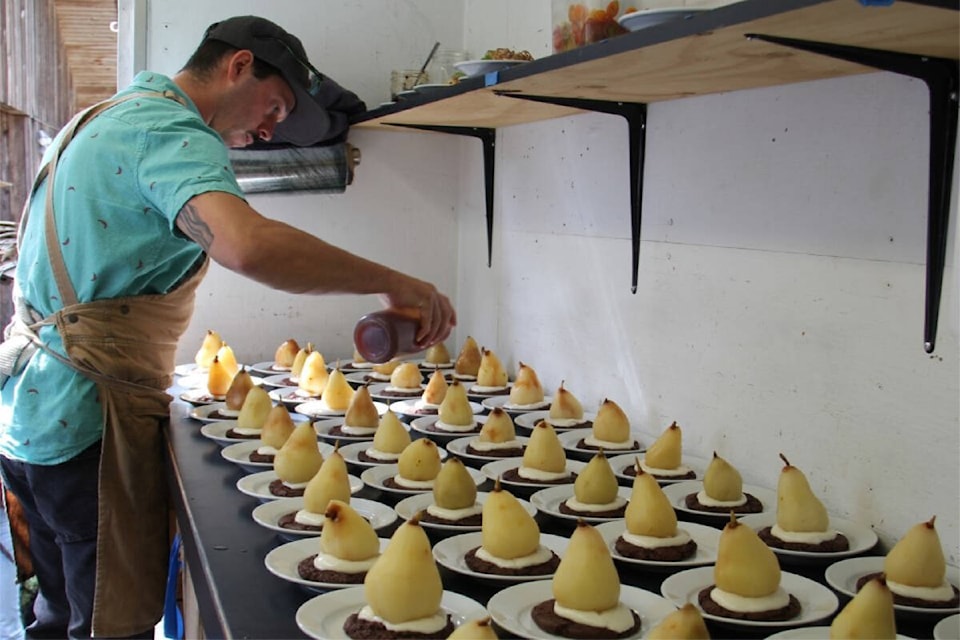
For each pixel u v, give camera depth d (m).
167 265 1.74
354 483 1.47
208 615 1.12
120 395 1.78
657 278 1.77
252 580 1.12
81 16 4.55
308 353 2.34
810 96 1.36
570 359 2.13
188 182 1.40
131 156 1.58
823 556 1.17
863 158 1.27
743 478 1.55
